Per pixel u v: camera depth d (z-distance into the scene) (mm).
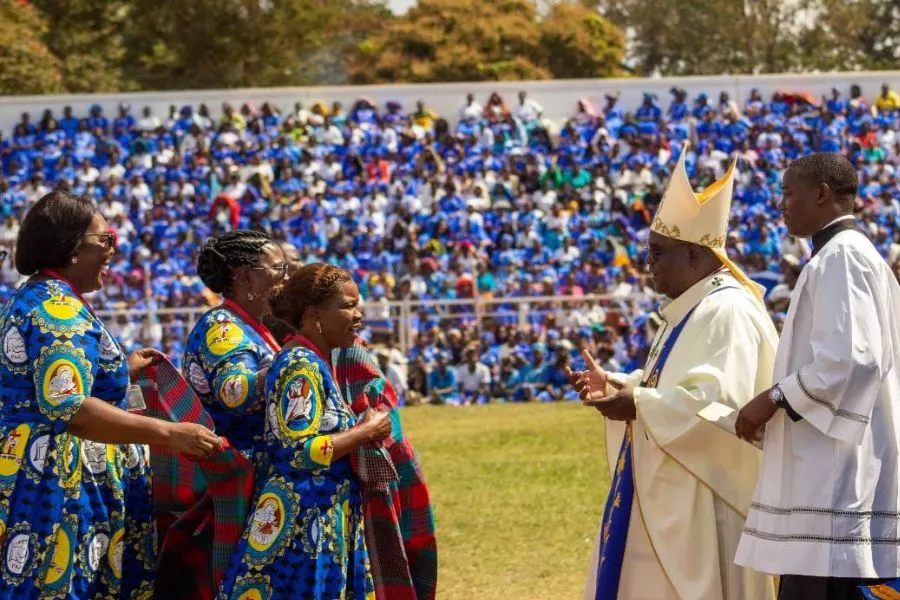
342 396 6090
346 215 30656
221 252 6258
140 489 6094
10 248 29641
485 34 52906
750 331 6363
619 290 25844
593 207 31359
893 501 5891
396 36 53656
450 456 15461
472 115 33781
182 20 51844
